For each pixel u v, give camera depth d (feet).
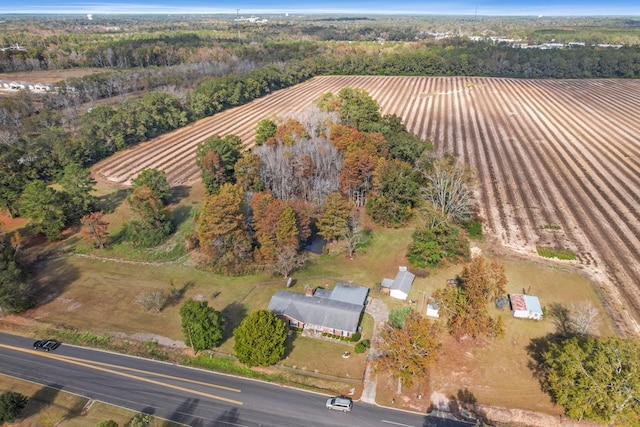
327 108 379.96
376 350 177.68
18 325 195.52
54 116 433.48
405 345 155.33
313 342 183.62
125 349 181.68
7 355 178.60
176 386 164.25
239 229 231.09
